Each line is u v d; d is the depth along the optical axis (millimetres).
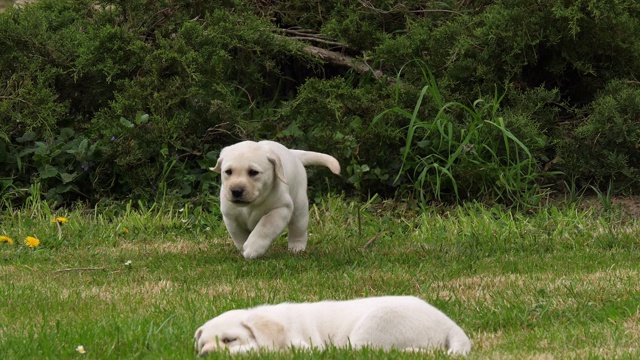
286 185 10844
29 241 11953
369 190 14266
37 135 14508
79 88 15258
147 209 13930
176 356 6258
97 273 10578
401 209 13703
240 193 10305
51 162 14188
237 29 15352
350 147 14102
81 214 13711
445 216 13539
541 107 14742
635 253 11008
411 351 6105
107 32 14727
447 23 15484
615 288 8914
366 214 13477
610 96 14250
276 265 10469
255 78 15859
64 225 13031
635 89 14648
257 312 6453
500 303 8500
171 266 10812
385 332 6297
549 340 7117
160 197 13977
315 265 10586
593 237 12016
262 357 5969
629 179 14102
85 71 14750
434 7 16547
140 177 14117
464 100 14781
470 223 12836
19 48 15023
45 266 11008
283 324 6410
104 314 8195
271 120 14938
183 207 13859
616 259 10703
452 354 6164
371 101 14578
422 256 11258
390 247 11859
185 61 14523
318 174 14375
